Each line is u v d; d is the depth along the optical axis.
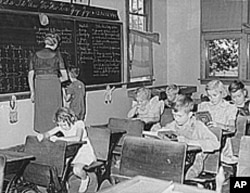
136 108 5.55
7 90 4.39
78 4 5.43
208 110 4.22
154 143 2.35
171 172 2.26
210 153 2.95
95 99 5.86
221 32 7.25
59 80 4.45
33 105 4.71
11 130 4.48
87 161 3.62
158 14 7.51
